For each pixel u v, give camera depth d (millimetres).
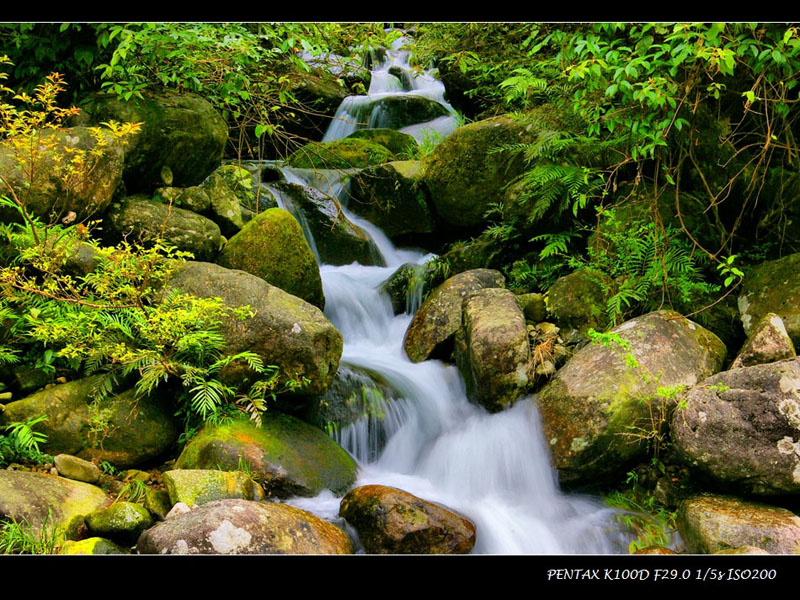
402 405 5043
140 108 5441
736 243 5609
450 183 6469
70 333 4230
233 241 5387
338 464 4465
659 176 5707
